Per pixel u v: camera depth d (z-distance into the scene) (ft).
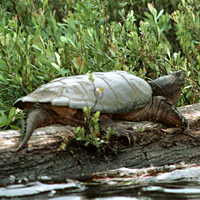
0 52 24.57
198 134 21.68
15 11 37.19
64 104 17.34
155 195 13.55
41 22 29.60
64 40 26.66
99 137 18.22
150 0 49.26
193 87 31.09
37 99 18.11
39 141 17.10
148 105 21.17
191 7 34.60
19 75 25.61
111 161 18.54
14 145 16.53
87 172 17.60
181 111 24.26
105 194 13.76
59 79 20.33
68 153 17.75
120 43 30.58
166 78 24.47
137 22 47.11
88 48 29.40
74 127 18.67
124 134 18.03
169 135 20.99
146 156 19.51
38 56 25.07
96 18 31.32
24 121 17.03
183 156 20.45
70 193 14.01
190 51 32.78
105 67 30.40
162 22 34.53
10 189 14.62
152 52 30.48
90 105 17.93
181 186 15.05
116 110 18.63
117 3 47.11
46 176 16.63
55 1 46.73
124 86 19.85
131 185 15.30
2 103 26.00
